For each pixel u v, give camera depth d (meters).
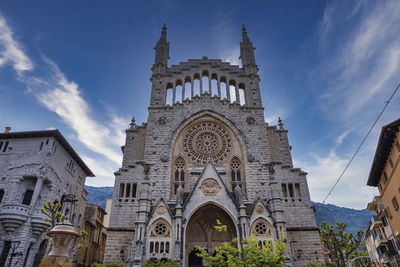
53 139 42.38
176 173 44.06
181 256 32.84
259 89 51.53
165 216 35.12
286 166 43.12
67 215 47.59
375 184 45.25
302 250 37.22
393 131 33.09
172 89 50.84
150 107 48.22
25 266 36.25
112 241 37.22
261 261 24.67
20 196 39.16
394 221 40.50
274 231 34.47
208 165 39.00
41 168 40.00
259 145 45.22
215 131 47.25
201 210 37.72
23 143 42.19
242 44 57.91
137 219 34.84
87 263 57.62
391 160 36.47
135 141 47.59
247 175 42.50
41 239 39.28
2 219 36.00
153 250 32.97
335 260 49.09
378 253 59.56
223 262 26.22
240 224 34.94
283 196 41.06
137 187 41.25
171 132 45.91
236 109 48.53
